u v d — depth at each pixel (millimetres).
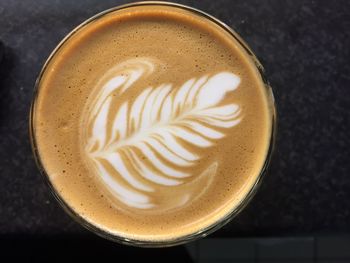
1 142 151
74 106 135
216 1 152
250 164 134
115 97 134
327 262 213
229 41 136
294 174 151
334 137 151
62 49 135
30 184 151
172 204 133
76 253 156
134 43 136
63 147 135
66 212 143
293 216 150
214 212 133
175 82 135
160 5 136
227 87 135
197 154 133
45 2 153
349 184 151
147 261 158
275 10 152
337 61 152
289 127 151
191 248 212
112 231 132
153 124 133
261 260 213
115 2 152
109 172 133
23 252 154
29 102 152
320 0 152
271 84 151
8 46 152
